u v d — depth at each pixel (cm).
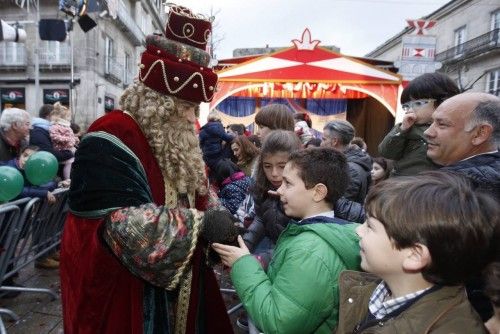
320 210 135
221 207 158
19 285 287
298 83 620
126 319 118
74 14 479
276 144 178
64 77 1872
